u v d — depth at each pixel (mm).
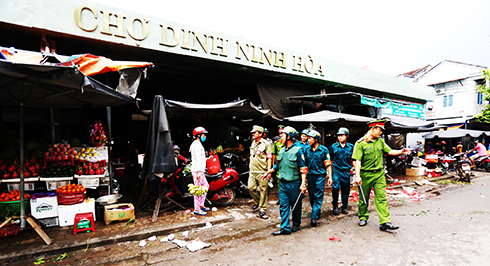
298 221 4387
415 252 3543
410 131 10695
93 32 5371
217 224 4660
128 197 6516
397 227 4254
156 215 4738
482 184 9008
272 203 6148
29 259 3314
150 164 4824
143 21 5930
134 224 4449
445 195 7238
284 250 3637
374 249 3652
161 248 3672
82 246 3633
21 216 4000
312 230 4438
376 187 4512
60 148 4984
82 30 5258
